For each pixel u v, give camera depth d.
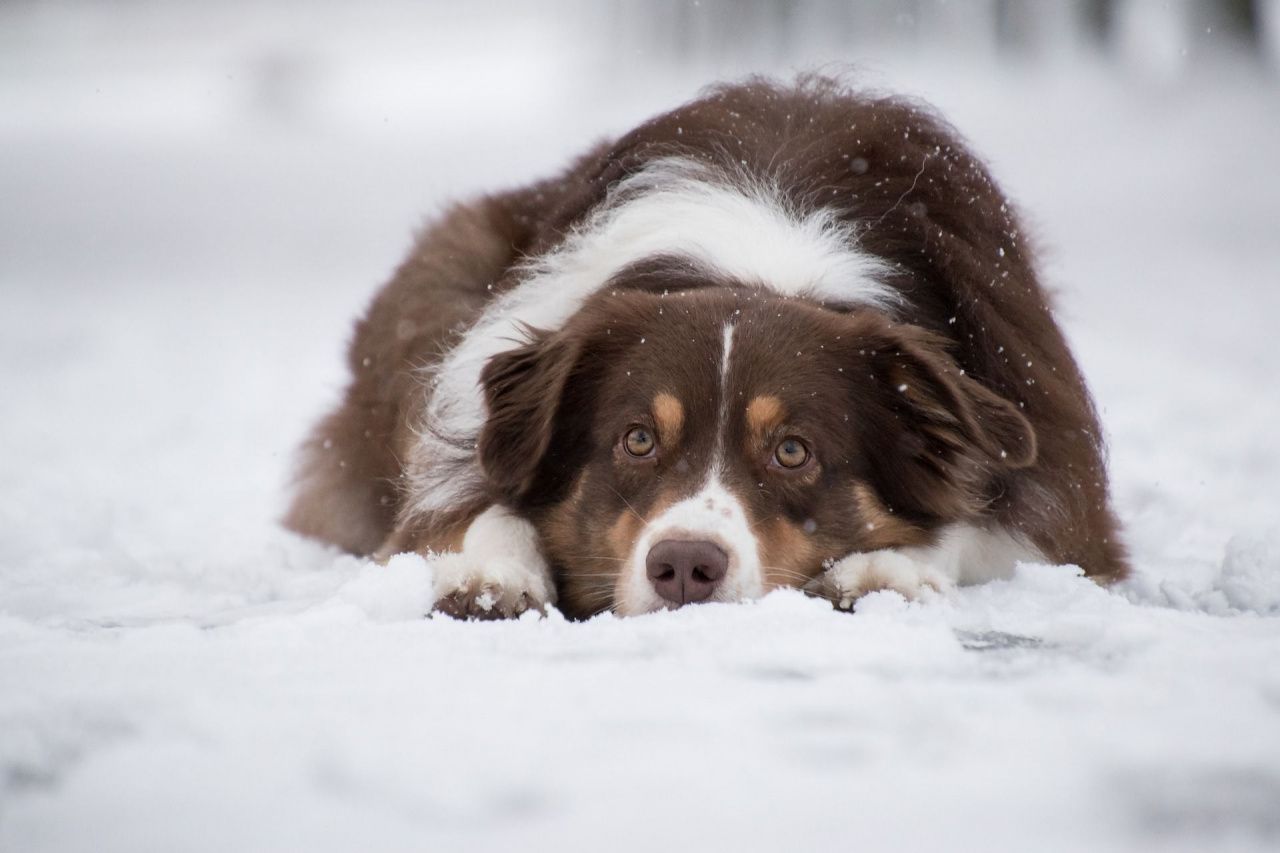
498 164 57.25
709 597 7.54
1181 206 43.19
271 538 11.56
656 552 7.55
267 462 16.70
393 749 4.96
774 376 8.12
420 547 9.45
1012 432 8.25
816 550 8.26
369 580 7.83
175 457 17.03
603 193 10.29
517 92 80.19
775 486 8.09
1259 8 55.84
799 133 10.18
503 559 8.30
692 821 4.38
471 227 11.27
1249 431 16.09
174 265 44.38
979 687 5.80
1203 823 4.40
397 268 11.81
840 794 4.60
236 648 6.48
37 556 10.32
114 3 116.38
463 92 83.00
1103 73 59.06
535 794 4.59
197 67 99.81
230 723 5.25
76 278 41.97
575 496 8.58
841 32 72.38
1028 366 9.36
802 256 9.27
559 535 8.69
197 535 11.75
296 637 6.75
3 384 23.66
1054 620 7.03
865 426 8.41
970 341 9.27
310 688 5.73
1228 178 45.69
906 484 8.60
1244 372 21.48
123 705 5.51
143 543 11.16
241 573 9.75
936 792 4.62
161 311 34.78
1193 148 49.03
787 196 9.66
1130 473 13.91
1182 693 5.66
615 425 8.28
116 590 9.09
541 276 10.02
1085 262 37.12
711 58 73.31
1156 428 16.61
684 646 6.43
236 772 4.77
